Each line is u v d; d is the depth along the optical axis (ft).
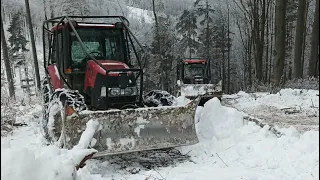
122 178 14.37
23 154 8.73
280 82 52.49
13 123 24.71
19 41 150.00
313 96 40.16
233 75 130.41
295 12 94.38
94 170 15.60
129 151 16.22
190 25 125.70
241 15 102.53
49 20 20.72
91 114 15.58
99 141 15.78
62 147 15.49
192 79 56.44
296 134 18.76
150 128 16.80
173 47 112.68
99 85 17.84
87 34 20.57
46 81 25.36
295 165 14.85
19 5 204.03
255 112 33.63
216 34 116.88
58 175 9.21
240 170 14.88
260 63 81.35
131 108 17.66
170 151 18.30
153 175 14.47
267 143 17.58
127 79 17.97
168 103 19.49
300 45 58.13
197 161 16.67
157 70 106.32
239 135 19.51
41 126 21.86
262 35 81.35
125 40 21.40
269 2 84.28
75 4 98.58
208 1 121.80
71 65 19.88
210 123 20.10
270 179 13.69
